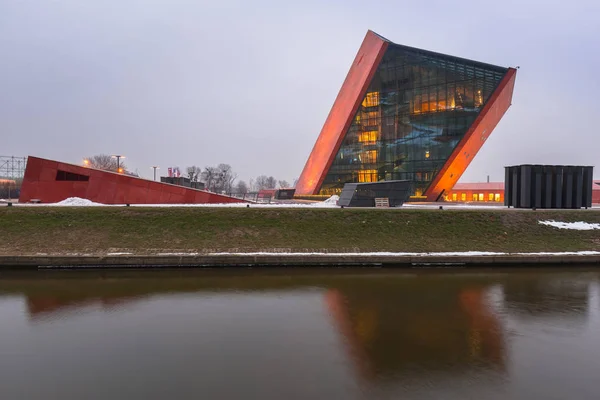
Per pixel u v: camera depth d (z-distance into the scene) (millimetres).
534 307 10422
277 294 11547
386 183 28344
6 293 11516
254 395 5855
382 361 7098
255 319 9359
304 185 60469
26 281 12977
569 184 25125
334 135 52594
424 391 6039
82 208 19906
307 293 11680
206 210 20266
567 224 20609
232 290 11969
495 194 60219
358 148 49844
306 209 21156
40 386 6152
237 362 7020
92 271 14492
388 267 15555
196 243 16859
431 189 45469
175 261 15109
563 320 9430
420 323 9133
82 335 8320
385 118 48031
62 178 27031
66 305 10391
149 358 7188
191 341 7996
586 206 25375
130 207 20766
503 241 18500
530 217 21141
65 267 14867
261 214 20031
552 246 18016
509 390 6121
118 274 14031
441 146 44625
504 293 11789
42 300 10828
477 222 20250
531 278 13812
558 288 12414
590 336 8453
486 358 7277
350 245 17297
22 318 9383
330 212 20641
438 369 6805
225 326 8875
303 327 8820
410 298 11195
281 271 14617
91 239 16875
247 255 15398
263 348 7652
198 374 6555
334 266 15523
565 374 6691
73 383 6242
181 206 22547
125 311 9922
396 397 5848
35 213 18859
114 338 8141
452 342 8016
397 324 9055
